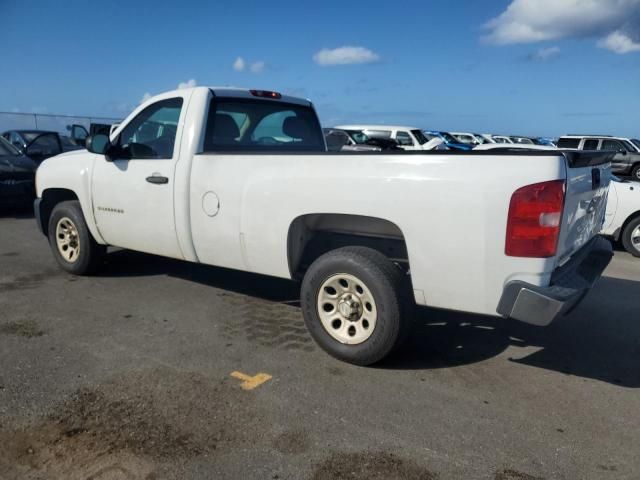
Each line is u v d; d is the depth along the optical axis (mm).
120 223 5293
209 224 4531
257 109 5270
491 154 3352
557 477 2750
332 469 2750
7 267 6441
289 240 4129
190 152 4633
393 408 3365
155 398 3395
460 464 2826
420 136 20531
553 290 3283
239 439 2982
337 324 4023
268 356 4062
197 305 5164
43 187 6082
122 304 5152
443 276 3531
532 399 3551
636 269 7777
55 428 3035
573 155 3357
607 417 3355
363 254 3809
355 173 3734
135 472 2680
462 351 4297
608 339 4676
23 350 4062
